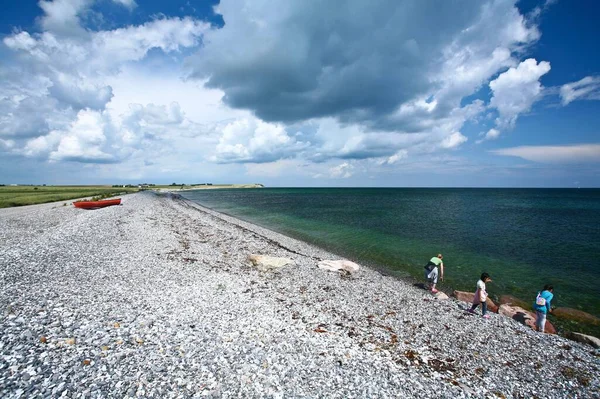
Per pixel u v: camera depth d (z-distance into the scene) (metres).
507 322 14.11
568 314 15.75
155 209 57.94
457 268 23.53
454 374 9.70
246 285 17.27
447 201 109.06
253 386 7.97
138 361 8.38
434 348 11.37
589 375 10.01
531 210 72.88
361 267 23.30
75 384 7.07
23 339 8.45
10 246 20.72
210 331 10.82
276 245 29.50
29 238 25.22
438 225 44.69
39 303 11.04
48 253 18.92
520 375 9.86
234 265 21.53
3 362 7.35
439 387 8.85
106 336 9.37
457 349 11.38
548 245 31.38
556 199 128.88
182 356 8.95
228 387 7.81
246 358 9.27
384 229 41.00
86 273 15.95
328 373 9.04
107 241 24.78
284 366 9.12
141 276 16.69
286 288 17.44
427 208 75.69
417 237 35.25
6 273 14.48
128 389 7.19
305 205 86.44
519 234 37.38
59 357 7.96
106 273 16.39
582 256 27.08
